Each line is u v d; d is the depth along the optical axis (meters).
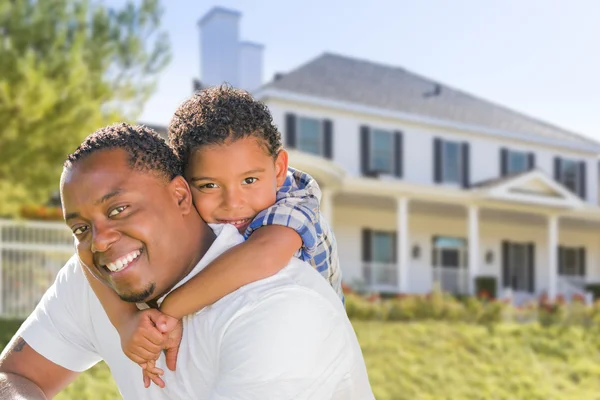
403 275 20.03
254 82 24.88
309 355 1.40
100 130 1.54
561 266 27.31
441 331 11.86
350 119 21.69
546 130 27.36
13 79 8.28
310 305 1.44
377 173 21.39
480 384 9.07
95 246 1.44
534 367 10.40
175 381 1.50
